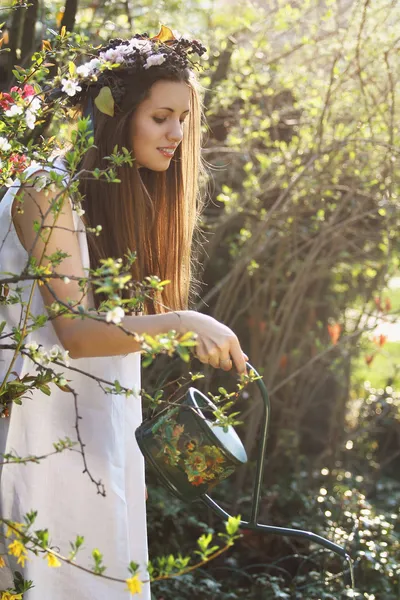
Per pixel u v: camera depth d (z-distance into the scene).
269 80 3.51
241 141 3.49
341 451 4.20
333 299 4.24
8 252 1.71
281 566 3.20
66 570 1.79
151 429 1.68
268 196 3.65
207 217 3.85
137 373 1.90
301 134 3.48
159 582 2.80
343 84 3.40
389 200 3.32
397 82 3.39
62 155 1.79
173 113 1.74
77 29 3.04
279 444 3.92
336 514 3.26
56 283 1.59
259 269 3.88
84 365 1.79
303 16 3.42
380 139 3.40
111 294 1.30
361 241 4.02
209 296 3.47
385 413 4.39
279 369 4.13
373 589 2.81
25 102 1.69
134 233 1.78
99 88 1.75
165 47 1.75
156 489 3.43
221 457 1.65
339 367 4.14
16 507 1.74
